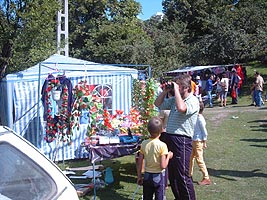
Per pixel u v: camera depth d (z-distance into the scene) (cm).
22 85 874
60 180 249
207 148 992
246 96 2480
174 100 500
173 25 4819
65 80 775
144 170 497
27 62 1617
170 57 3772
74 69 929
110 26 3988
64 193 242
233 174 738
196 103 490
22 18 1439
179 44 4106
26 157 242
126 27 4059
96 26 4278
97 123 695
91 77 944
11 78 866
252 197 600
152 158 473
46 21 1516
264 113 1689
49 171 247
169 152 478
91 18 4394
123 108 983
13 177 226
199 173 755
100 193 643
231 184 673
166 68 3541
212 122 1514
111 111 966
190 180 494
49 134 798
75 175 761
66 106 773
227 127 1359
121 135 687
